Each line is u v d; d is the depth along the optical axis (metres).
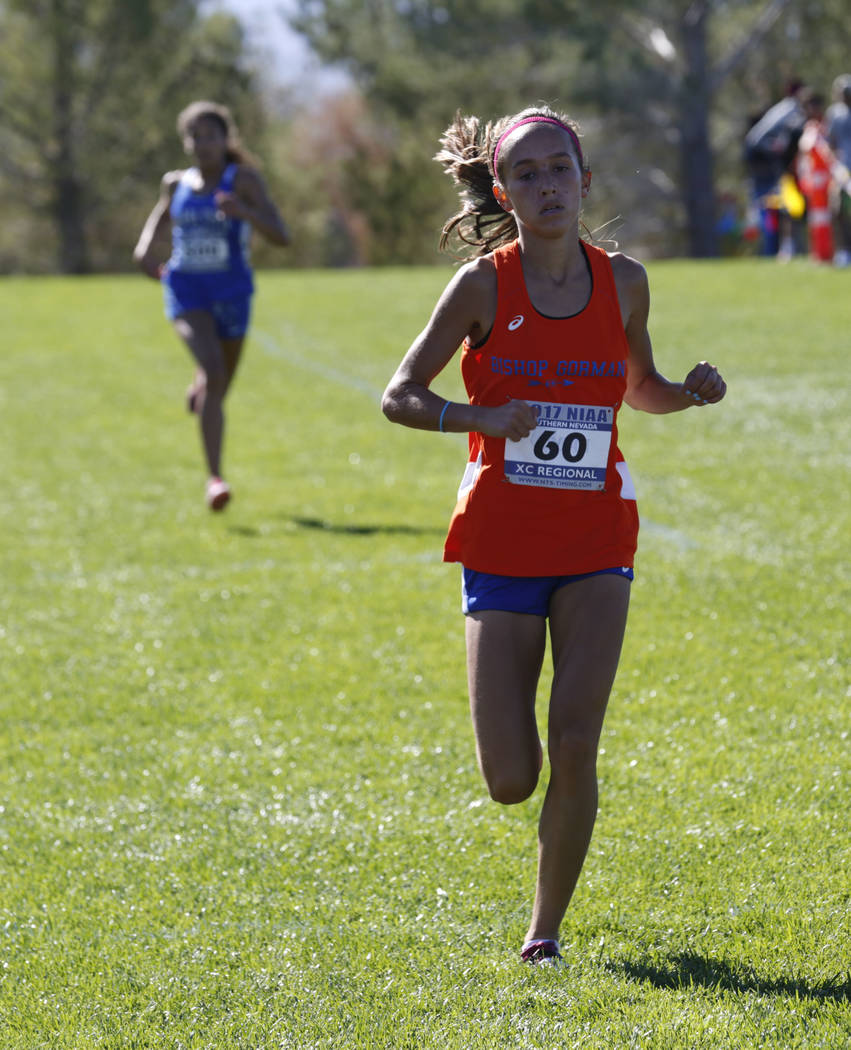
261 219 28.69
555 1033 10.68
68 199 166.50
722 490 29.42
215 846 14.61
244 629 22.14
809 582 22.77
